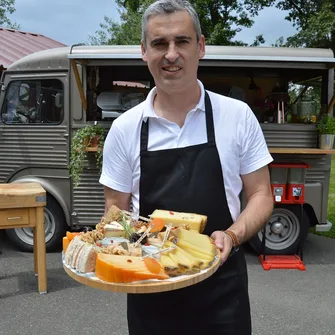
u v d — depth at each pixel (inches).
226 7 689.6
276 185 174.7
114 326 128.3
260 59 170.2
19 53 330.0
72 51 184.5
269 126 181.9
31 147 193.5
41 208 146.9
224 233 61.9
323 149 176.7
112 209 66.1
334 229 238.8
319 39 574.2
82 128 181.8
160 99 66.9
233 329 69.4
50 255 191.6
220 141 66.0
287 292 153.9
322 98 191.2
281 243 187.2
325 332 125.9
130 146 68.6
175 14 60.4
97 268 53.4
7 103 197.5
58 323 130.0
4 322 130.3
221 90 213.8
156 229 61.2
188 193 66.6
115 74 207.3
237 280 70.2
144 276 51.1
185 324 69.7
